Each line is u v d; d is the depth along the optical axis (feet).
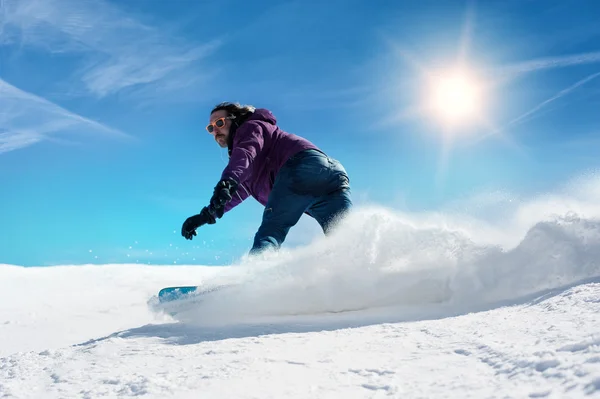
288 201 9.01
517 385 2.73
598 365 2.67
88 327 9.92
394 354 4.00
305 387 3.36
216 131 9.96
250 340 5.19
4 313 13.03
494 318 4.98
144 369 4.29
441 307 6.98
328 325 6.08
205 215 8.04
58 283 19.42
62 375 4.31
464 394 2.78
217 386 3.55
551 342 3.46
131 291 17.06
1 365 5.04
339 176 9.50
